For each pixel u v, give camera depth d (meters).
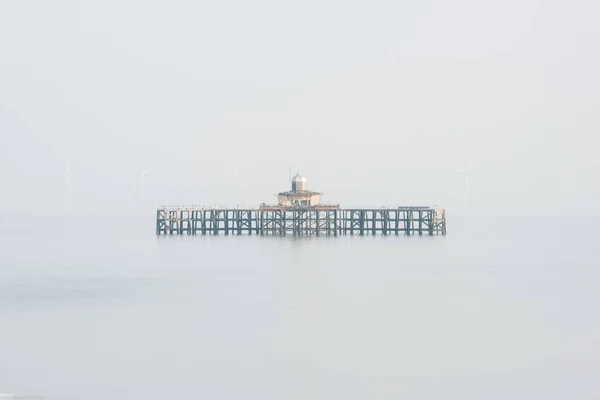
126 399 60.75
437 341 77.00
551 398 61.00
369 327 82.88
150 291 107.50
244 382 64.50
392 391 62.50
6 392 62.12
